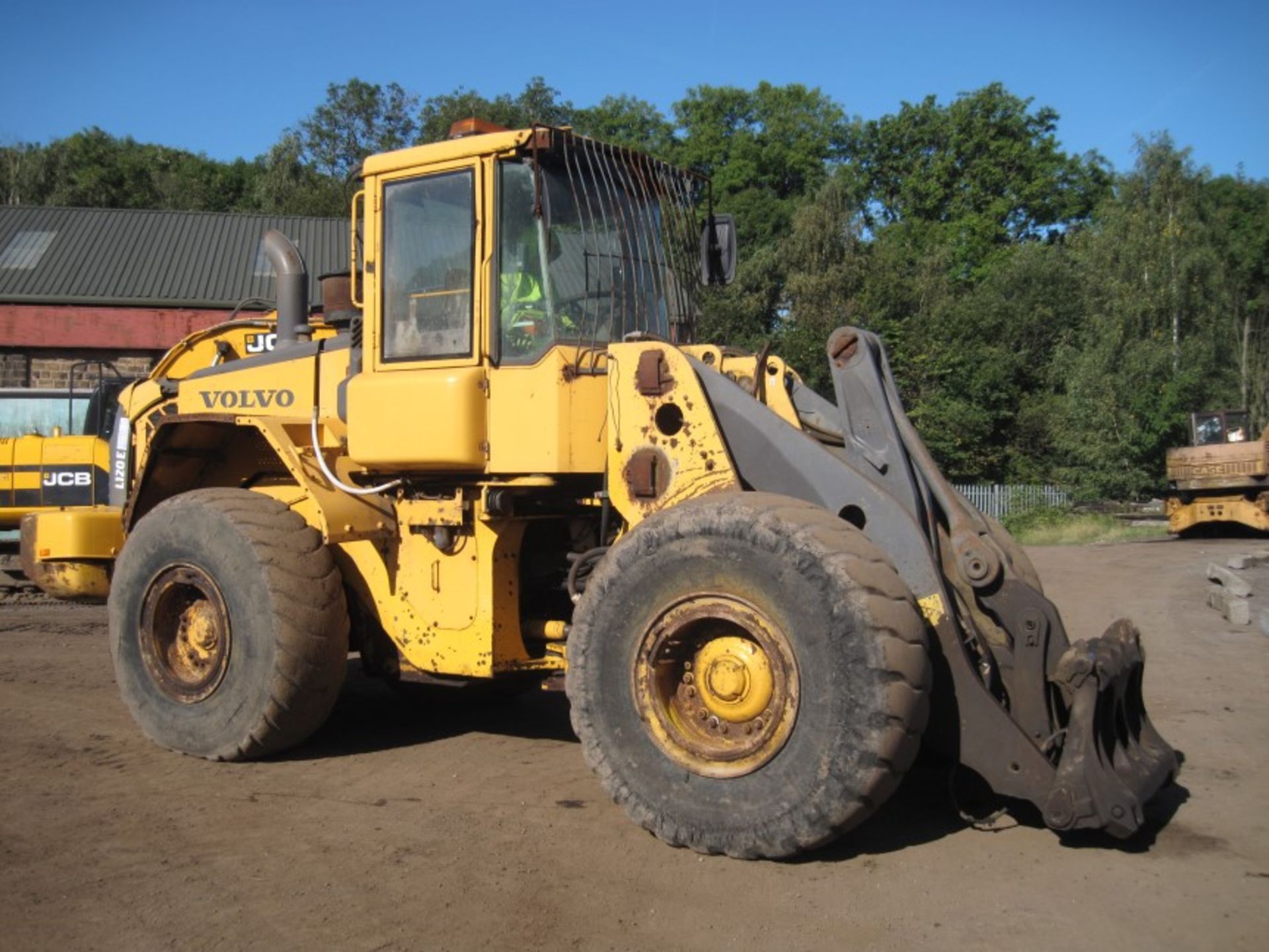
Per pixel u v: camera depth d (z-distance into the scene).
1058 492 31.16
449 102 52.50
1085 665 4.22
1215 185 46.84
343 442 6.02
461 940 3.63
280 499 6.25
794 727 4.16
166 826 4.76
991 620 4.59
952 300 37.59
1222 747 5.94
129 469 7.36
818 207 36.81
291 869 4.25
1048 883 4.03
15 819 4.84
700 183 6.30
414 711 7.18
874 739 4.00
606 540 5.34
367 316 5.79
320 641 5.68
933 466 4.78
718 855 4.34
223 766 5.75
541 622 5.79
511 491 5.45
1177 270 33.62
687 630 4.47
